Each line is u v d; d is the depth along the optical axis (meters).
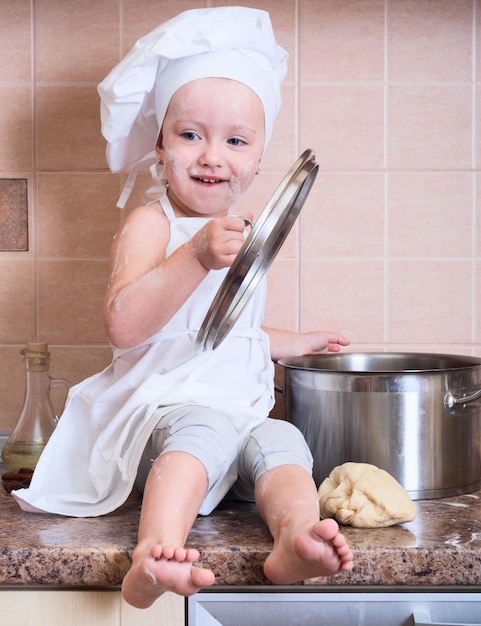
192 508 0.87
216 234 0.96
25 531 0.92
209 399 1.04
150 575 0.75
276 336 1.28
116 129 1.19
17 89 1.39
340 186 1.40
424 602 0.86
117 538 0.89
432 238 1.41
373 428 1.05
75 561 0.84
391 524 0.93
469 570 0.83
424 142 1.40
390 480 0.98
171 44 1.10
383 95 1.39
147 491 0.87
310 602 0.86
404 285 1.41
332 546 0.77
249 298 1.03
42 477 1.06
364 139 1.40
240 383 1.11
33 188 1.40
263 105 1.16
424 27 1.39
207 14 1.12
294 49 1.39
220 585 0.86
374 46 1.39
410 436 1.05
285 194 0.91
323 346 1.29
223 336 1.02
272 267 1.40
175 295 0.99
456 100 1.40
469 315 1.40
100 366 1.41
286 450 0.97
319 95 1.39
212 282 1.11
